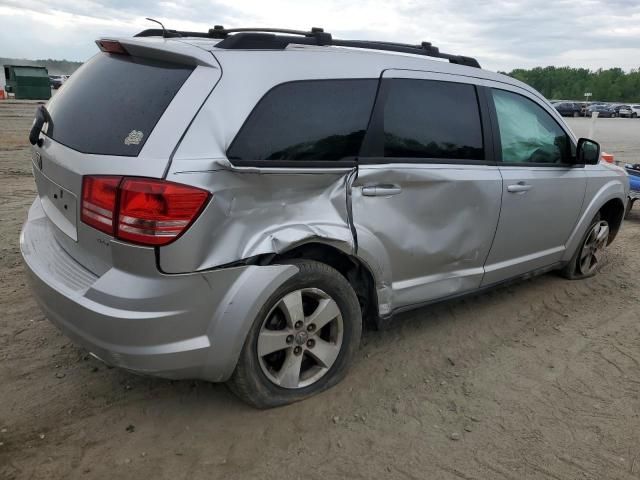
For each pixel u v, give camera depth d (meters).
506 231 3.79
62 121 2.81
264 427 2.76
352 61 2.98
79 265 2.58
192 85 2.44
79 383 3.04
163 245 2.28
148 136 2.35
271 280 2.55
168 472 2.45
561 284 4.90
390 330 3.84
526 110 3.97
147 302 2.31
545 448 2.72
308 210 2.72
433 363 3.46
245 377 2.67
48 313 2.63
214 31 3.17
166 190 2.25
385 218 3.03
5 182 8.18
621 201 5.02
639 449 2.75
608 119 46.50
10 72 36.38
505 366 3.48
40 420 2.73
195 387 3.05
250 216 2.51
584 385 3.30
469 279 3.67
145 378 3.11
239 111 2.50
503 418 2.95
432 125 3.30
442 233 3.35
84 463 2.47
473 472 2.54
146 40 2.72
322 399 2.99
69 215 2.60
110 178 2.31
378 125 3.02
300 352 2.87
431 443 2.72
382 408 2.97
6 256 4.84
